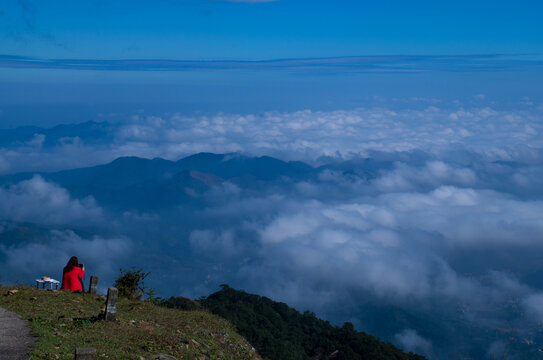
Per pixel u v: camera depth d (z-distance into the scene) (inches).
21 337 336.5
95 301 525.3
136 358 337.4
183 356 377.7
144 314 510.3
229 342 478.0
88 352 266.2
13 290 526.3
